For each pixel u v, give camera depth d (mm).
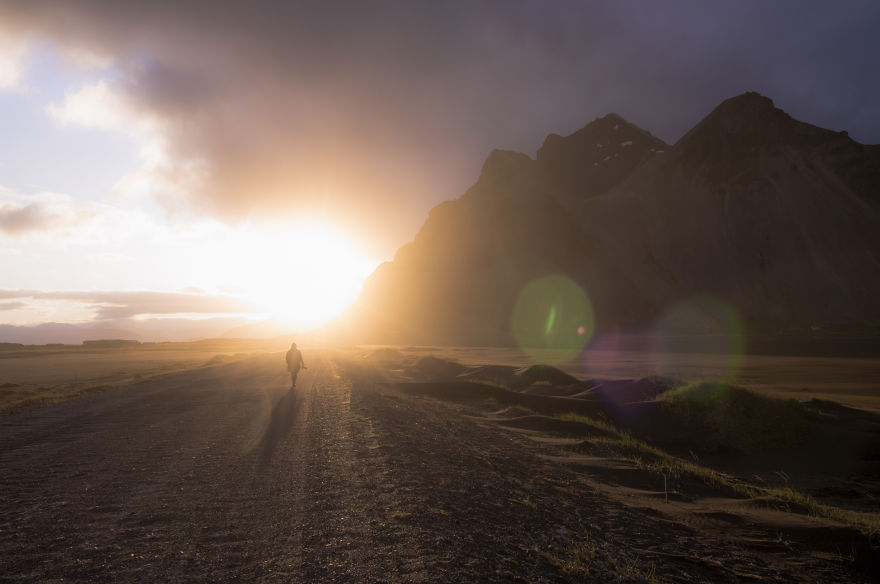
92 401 18031
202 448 9625
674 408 19672
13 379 34344
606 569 4984
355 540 4918
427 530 5195
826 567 6035
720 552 6164
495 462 9523
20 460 8609
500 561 4652
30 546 4758
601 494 8320
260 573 4180
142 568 4273
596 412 20672
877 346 129000
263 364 45938
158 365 49906
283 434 11086
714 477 10883
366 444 9836
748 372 59750
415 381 29969
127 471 7820
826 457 16453
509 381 34438
